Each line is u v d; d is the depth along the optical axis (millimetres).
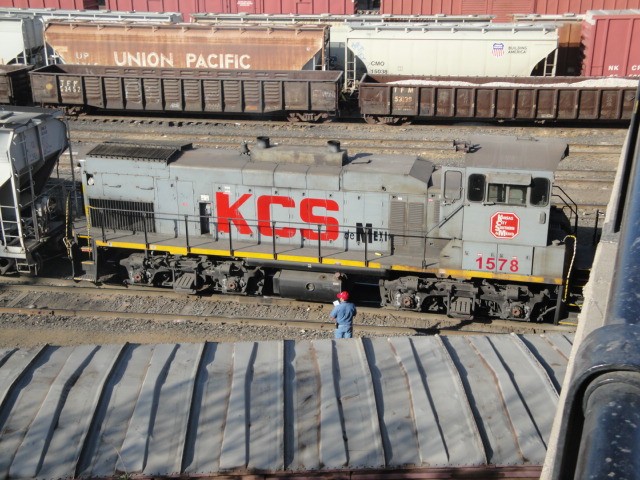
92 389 7527
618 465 1241
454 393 7434
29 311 14188
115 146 15328
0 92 28391
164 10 37250
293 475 6566
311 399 7414
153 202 15055
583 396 1420
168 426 7035
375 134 25453
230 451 6719
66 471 6535
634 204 1819
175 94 27062
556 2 33750
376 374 7812
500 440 6824
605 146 23734
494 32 28016
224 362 8094
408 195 13539
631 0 32906
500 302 13617
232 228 14789
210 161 14750
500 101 25359
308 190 14047
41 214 15906
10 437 6879
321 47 28312
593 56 28891
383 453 6676
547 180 12453
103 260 15734
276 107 26625
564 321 13703
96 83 27359
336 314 12078
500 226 12984
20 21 31422
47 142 15969
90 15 34625
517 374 7742
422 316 14086
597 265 3566
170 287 15656
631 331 1407
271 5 36469
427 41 28391
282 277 14406
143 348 8445
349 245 14273
